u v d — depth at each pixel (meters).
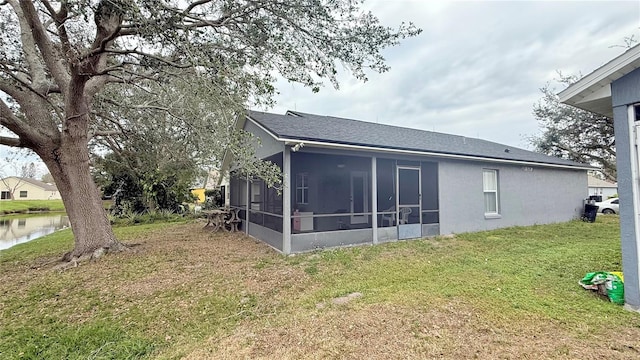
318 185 11.17
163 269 5.75
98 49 5.28
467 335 3.03
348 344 2.89
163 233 10.80
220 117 6.60
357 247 7.59
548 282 4.69
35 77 6.45
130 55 5.88
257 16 5.12
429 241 8.34
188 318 3.76
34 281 5.16
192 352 2.96
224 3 5.03
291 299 4.27
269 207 9.36
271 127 7.41
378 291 4.39
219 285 4.86
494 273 5.21
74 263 6.13
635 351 2.74
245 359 2.73
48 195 45.91
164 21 3.98
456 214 9.57
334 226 10.91
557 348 2.79
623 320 3.36
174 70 6.23
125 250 7.13
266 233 8.49
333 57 5.42
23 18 6.44
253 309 3.98
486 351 2.74
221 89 4.99
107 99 8.07
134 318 3.76
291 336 3.11
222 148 6.77
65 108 6.24
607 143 18.25
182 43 4.26
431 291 4.32
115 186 16.34
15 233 13.98
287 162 6.98
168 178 16.53
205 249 7.62
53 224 18.38
